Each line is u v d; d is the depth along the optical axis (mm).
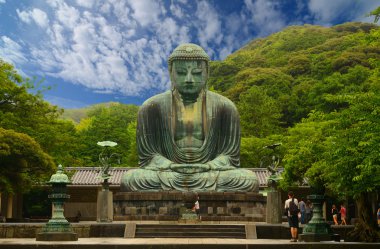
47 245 17844
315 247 17969
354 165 19266
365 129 18266
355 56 68062
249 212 29797
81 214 44469
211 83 79938
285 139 40844
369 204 23500
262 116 58500
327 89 58906
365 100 18938
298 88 67000
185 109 33312
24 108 38531
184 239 22156
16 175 33250
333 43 79250
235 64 82562
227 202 29844
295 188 42344
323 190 21188
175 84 33375
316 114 24234
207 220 28641
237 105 62312
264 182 43281
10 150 31453
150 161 32562
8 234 23547
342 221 33594
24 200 47844
